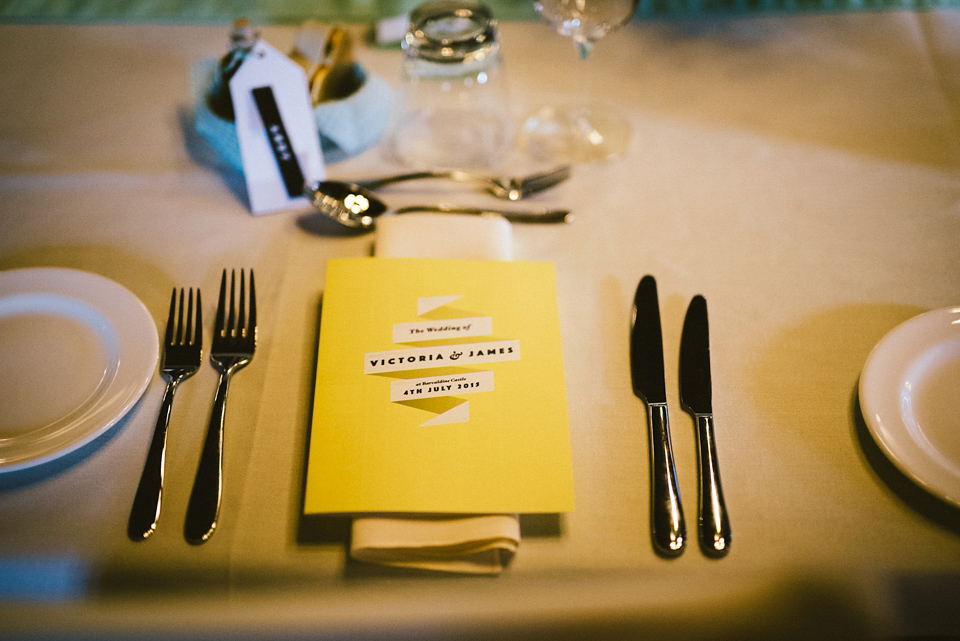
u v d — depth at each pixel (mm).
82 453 559
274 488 543
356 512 497
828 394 604
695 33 990
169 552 506
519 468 518
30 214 754
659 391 595
